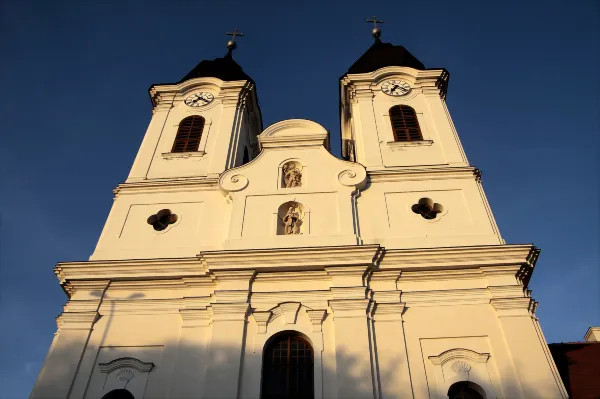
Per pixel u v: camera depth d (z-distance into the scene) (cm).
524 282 1945
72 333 1827
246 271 1906
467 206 2147
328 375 1658
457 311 1803
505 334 1723
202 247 2077
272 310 1822
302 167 2328
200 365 1708
